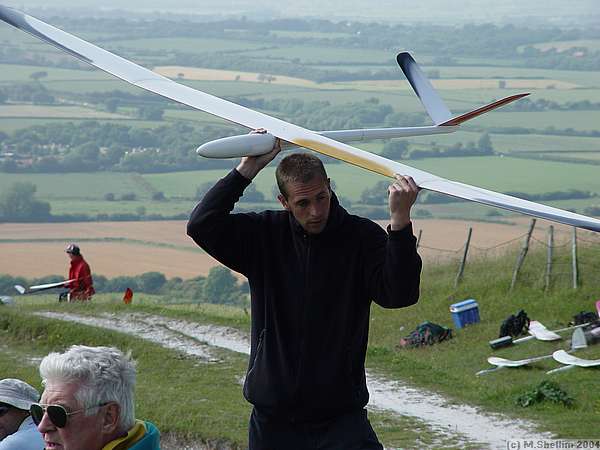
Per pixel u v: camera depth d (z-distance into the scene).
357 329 13.94
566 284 58.38
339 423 13.91
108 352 11.22
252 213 14.40
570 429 32.66
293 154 13.75
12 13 18.81
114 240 188.62
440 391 38.84
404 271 13.02
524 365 44.81
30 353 48.44
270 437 14.09
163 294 148.50
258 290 14.22
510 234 149.50
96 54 18.42
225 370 42.75
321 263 13.82
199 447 31.14
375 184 194.88
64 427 10.87
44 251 182.75
